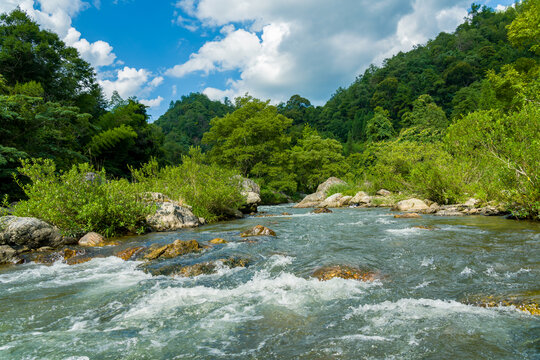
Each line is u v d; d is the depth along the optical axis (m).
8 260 7.21
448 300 4.10
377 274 5.31
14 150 17.48
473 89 69.06
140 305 4.34
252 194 20.14
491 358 2.70
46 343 3.30
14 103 18.83
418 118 57.03
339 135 101.19
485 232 8.60
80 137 29.64
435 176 16.92
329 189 29.34
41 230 8.23
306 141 51.91
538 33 23.83
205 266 6.02
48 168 10.08
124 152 32.81
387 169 23.30
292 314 3.88
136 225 10.97
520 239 7.45
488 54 86.19
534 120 10.55
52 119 20.73
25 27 26.33
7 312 4.18
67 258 7.33
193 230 11.20
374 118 58.38
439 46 112.50
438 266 5.59
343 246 7.63
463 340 3.03
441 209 15.20
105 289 5.07
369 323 3.52
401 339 3.12
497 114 12.95
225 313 3.99
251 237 9.05
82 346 3.23
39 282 5.53
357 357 2.82
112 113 36.66
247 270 5.92
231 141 39.28
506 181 11.27
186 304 4.33
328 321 3.63
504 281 4.63
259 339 3.28
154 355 3.03
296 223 12.85
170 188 15.21
